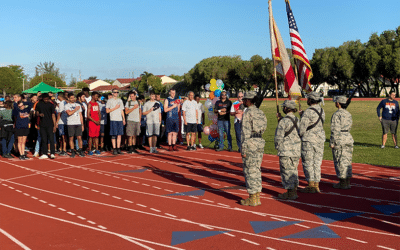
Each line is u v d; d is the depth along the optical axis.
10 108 12.20
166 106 13.45
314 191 7.46
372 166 10.34
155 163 11.01
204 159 11.75
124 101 14.31
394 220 5.70
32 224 5.53
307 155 7.46
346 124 7.69
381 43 60.31
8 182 8.41
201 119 14.43
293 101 6.89
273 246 4.64
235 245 4.67
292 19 8.98
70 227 5.39
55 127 12.12
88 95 14.45
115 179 8.74
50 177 8.96
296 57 8.85
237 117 12.81
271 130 19.59
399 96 58.38
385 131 13.49
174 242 4.78
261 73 69.88
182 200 6.89
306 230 5.23
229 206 6.49
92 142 13.83
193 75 80.62
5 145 12.14
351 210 6.25
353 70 58.53
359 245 4.67
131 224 5.51
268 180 8.70
